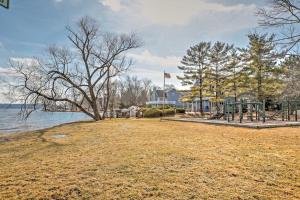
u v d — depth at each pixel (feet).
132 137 29.66
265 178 12.66
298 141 25.27
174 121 61.98
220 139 27.09
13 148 23.77
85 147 22.75
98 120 73.92
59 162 16.53
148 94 214.48
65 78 70.69
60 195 10.58
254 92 76.48
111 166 15.15
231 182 12.06
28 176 13.32
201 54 85.81
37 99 64.75
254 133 32.71
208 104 120.26
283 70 60.08
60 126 54.03
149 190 11.04
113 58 81.10
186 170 14.17
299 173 13.55
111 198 10.21
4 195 10.61
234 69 83.05
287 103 56.24
